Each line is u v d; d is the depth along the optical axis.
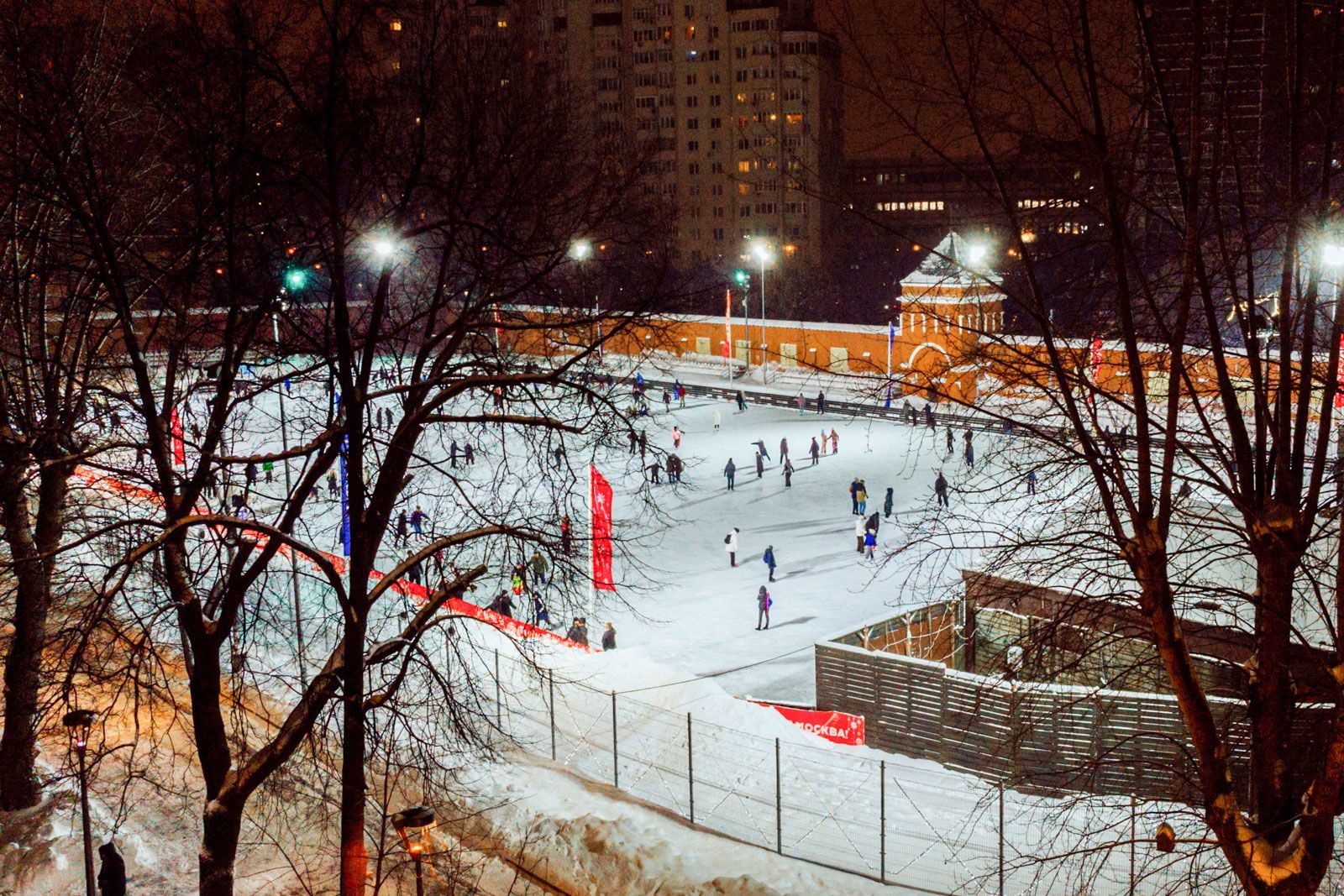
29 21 16.03
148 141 17.69
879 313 83.00
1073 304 12.48
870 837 18.31
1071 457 12.22
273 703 23.52
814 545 39.72
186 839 18.80
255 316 14.73
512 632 27.39
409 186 15.17
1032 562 12.69
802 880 16.73
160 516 22.89
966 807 19.12
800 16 110.81
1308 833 9.57
